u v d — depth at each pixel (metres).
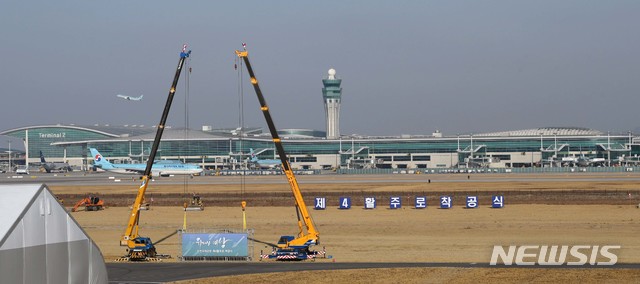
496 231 116.31
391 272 76.25
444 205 157.75
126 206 176.38
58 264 54.53
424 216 142.00
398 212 150.88
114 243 109.25
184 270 80.69
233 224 134.88
